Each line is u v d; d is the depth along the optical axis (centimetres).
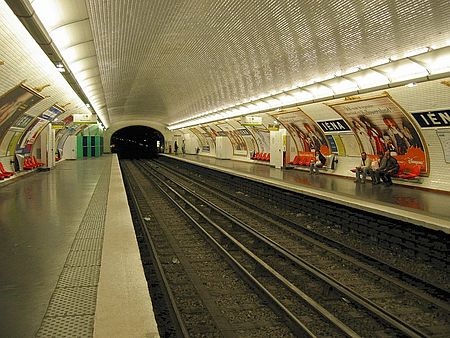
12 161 1675
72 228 756
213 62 1485
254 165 2859
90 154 4338
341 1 798
